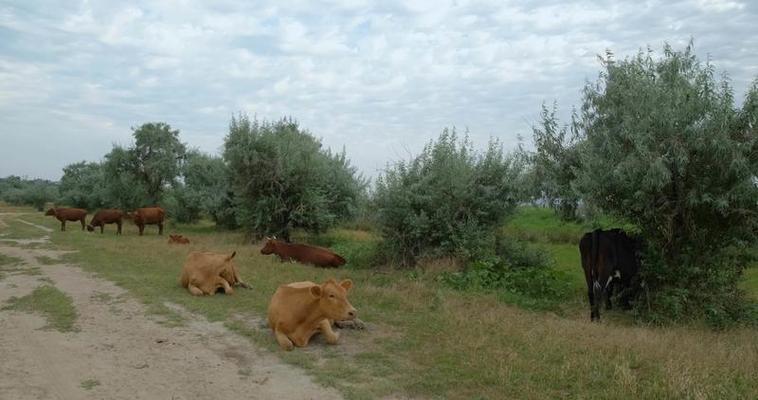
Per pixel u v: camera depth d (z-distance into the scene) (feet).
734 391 18.84
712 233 37.42
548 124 42.80
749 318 36.01
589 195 36.60
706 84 35.86
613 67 39.58
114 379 21.20
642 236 38.70
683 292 35.70
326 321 26.04
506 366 21.98
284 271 46.65
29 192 228.02
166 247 62.59
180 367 22.63
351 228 103.71
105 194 126.52
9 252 60.75
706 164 34.68
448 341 25.67
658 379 20.26
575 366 21.90
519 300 37.93
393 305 34.17
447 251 50.39
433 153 53.78
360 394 19.61
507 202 51.52
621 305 39.27
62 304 33.68
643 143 34.47
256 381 21.04
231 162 73.46
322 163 74.79
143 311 32.22
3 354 24.16
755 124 34.06
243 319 30.42
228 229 102.63
